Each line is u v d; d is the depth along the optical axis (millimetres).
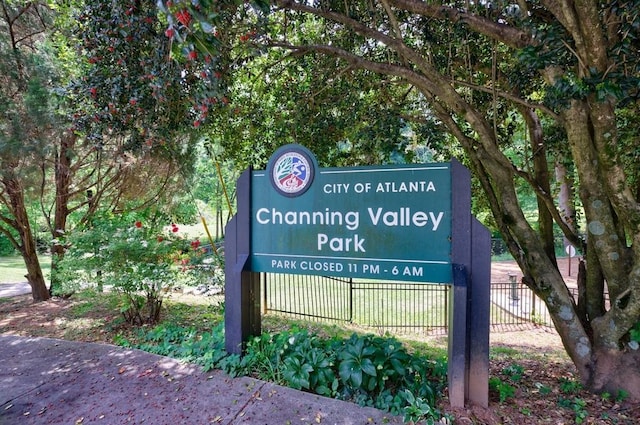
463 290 2611
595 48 2404
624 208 2732
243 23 3805
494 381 3170
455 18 3465
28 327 5039
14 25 6258
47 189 6602
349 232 3078
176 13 1729
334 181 3127
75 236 4883
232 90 5133
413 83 4098
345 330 6488
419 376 2869
